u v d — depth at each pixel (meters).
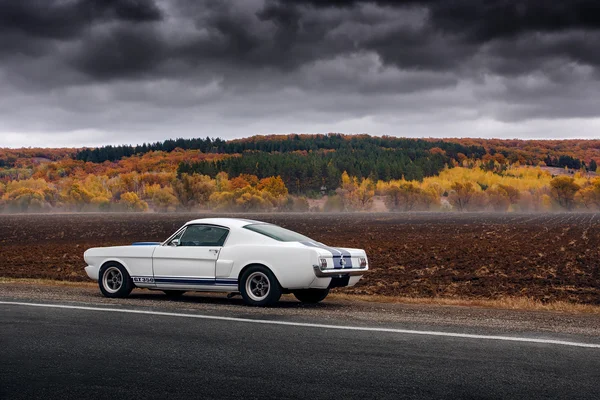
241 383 5.23
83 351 6.42
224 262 10.19
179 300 10.85
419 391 4.99
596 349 6.46
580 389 5.02
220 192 176.75
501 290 17.64
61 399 4.82
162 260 10.72
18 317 8.50
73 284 15.20
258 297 10.03
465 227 59.50
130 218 94.44
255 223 10.77
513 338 6.99
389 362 5.91
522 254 29.08
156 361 5.99
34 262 26.42
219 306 9.87
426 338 7.02
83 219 89.94
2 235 51.47
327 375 5.46
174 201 157.88
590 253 29.39
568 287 18.17
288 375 5.46
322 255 9.76
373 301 11.91
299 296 11.12
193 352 6.35
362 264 10.74
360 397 4.84
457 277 20.39
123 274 11.09
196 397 4.86
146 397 4.86
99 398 4.84
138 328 7.68
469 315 9.04
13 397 4.88
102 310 9.14
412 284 18.88
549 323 8.24
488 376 5.41
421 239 41.31
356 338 7.03
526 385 5.14
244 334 7.28
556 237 42.47
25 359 6.08
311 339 6.98
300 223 74.62
